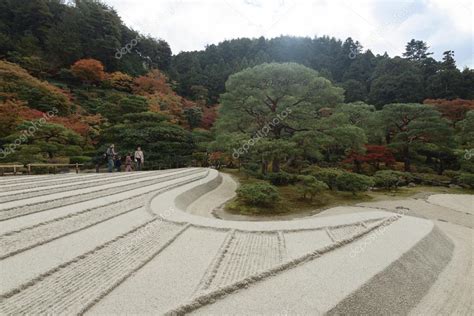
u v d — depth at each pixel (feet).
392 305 9.95
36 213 18.70
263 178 55.26
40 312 8.04
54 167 51.75
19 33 114.52
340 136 47.83
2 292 8.84
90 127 70.64
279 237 15.70
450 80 109.91
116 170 58.34
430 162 82.53
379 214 21.67
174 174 46.83
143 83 110.01
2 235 14.03
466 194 52.26
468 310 10.62
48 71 105.09
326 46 175.63
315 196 43.93
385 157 66.59
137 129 68.28
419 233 16.96
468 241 20.21
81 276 10.32
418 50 150.41
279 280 10.34
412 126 70.85
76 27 117.39
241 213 33.40
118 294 9.25
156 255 12.85
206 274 10.77
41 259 11.63
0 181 34.30
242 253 13.33
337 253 13.37
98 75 106.01
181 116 103.40
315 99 50.47
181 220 18.35
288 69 48.16
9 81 74.43
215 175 51.72
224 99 54.34
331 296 9.07
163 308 8.44
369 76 138.31
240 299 9.00
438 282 12.71
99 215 18.89
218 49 198.49
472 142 68.64
